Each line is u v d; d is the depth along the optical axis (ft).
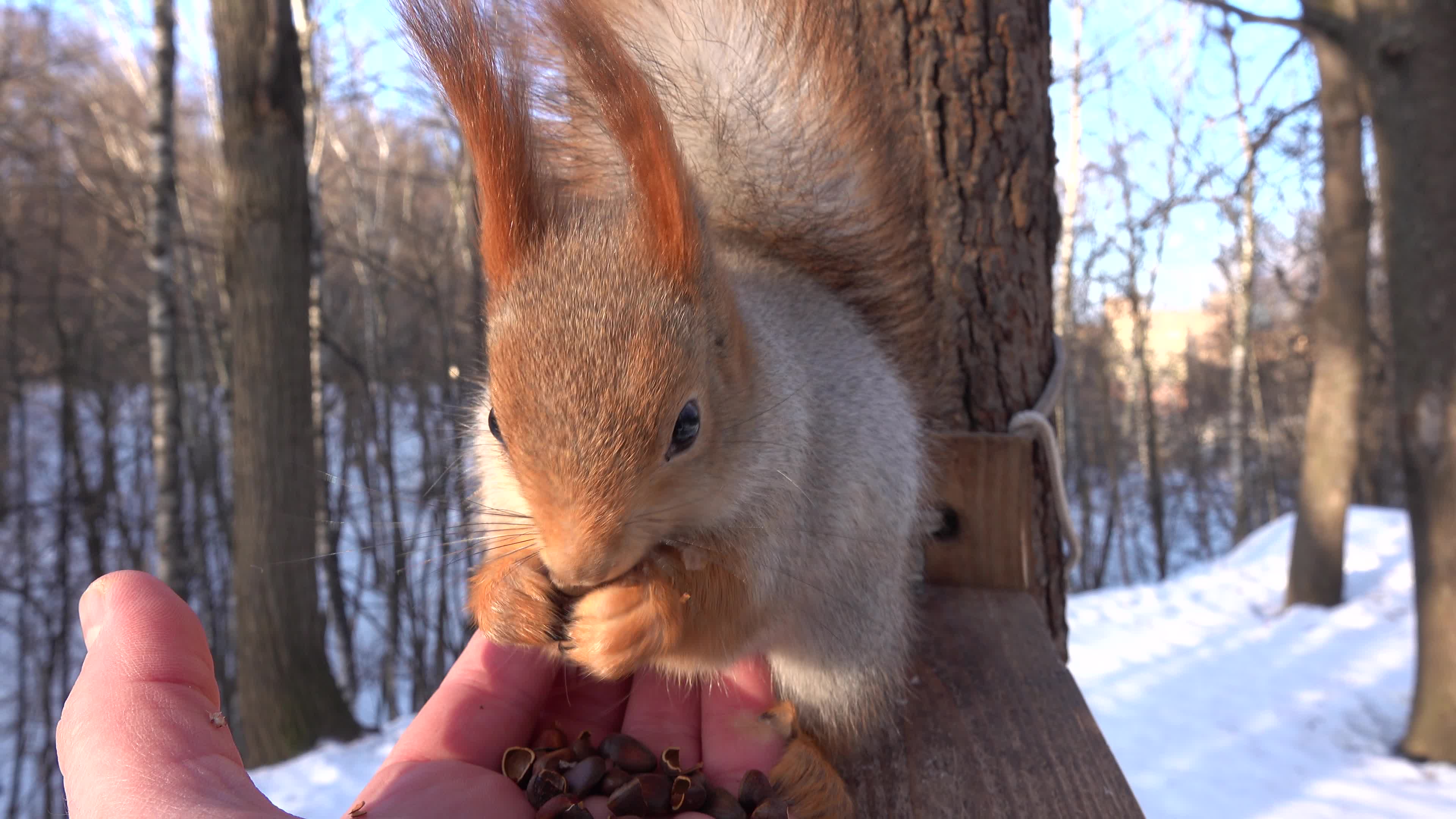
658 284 0.50
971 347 0.88
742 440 0.55
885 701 0.65
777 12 0.71
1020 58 0.88
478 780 0.56
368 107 6.66
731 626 0.57
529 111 0.53
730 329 0.54
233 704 5.41
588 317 0.48
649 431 0.47
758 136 0.72
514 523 0.56
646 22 0.67
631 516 0.48
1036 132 0.89
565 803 0.53
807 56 0.72
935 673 0.69
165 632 0.47
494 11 0.52
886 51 0.88
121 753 0.42
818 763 0.61
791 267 0.76
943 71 0.87
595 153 0.60
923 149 0.88
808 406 0.64
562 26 0.51
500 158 0.52
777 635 0.65
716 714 0.67
